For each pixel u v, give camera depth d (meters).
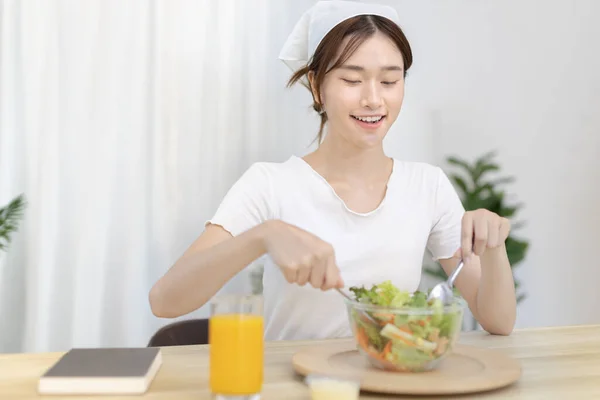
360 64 1.41
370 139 1.47
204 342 1.65
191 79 2.67
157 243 2.64
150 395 0.90
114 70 2.57
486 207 2.86
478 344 1.31
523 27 3.06
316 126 2.85
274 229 1.07
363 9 1.45
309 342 1.31
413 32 3.13
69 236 2.55
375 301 1.03
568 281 2.98
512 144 3.11
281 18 2.79
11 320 2.52
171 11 2.64
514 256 2.81
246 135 2.76
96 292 2.56
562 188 2.98
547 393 0.93
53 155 2.51
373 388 0.91
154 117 2.63
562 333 1.44
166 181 2.65
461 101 3.19
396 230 1.57
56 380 0.90
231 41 2.72
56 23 2.51
